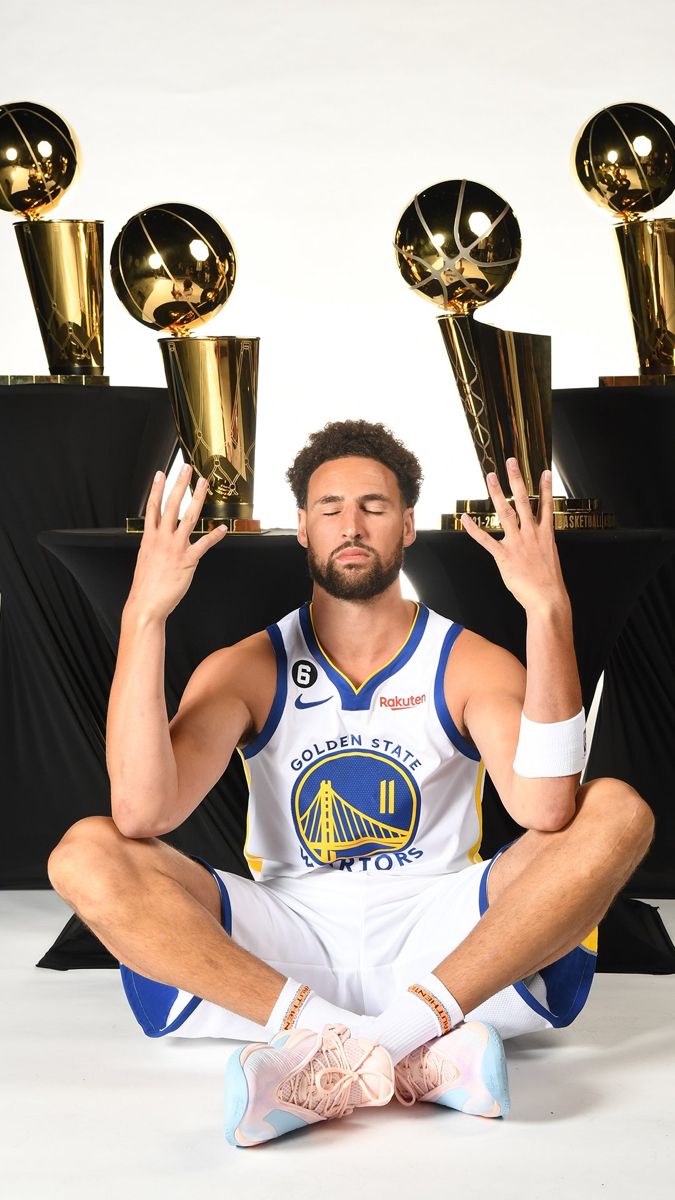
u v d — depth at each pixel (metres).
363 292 4.86
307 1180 1.48
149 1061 1.85
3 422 2.63
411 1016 1.65
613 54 4.58
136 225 2.39
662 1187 1.46
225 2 4.70
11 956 2.42
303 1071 1.59
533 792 1.71
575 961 1.81
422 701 1.89
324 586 1.87
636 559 2.25
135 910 1.70
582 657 2.34
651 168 2.62
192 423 2.34
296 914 1.88
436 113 4.70
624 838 1.68
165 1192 1.45
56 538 2.30
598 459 2.71
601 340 4.79
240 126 4.75
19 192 2.70
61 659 2.75
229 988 1.69
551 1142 1.58
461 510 2.31
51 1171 1.51
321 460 1.91
